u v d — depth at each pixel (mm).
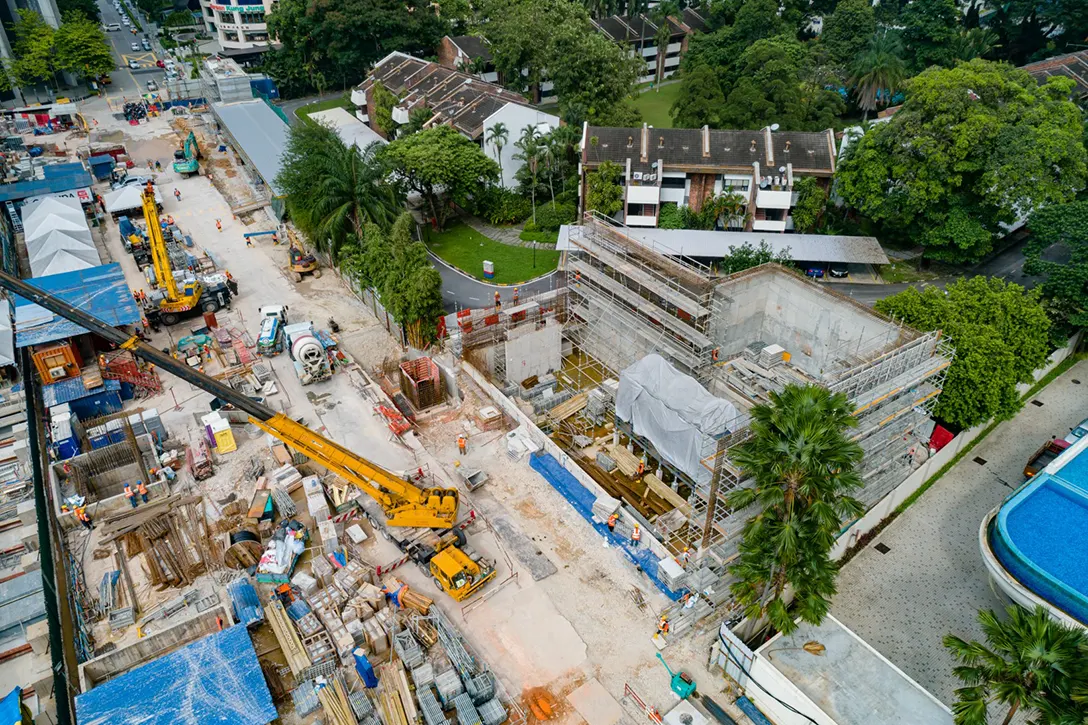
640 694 40094
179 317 75500
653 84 153000
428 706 37938
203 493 53688
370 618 43719
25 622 43469
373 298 75500
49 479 53938
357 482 48500
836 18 134000
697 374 57750
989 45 128875
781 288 62438
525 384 64562
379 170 81625
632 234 86625
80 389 61969
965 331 55281
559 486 53031
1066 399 65875
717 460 40281
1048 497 48438
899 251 91188
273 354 69688
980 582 48312
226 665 38562
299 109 141750
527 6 140750
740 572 37844
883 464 50188
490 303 79250
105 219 99125
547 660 41875
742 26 132750
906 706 36125
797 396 35938
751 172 90312
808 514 35375
